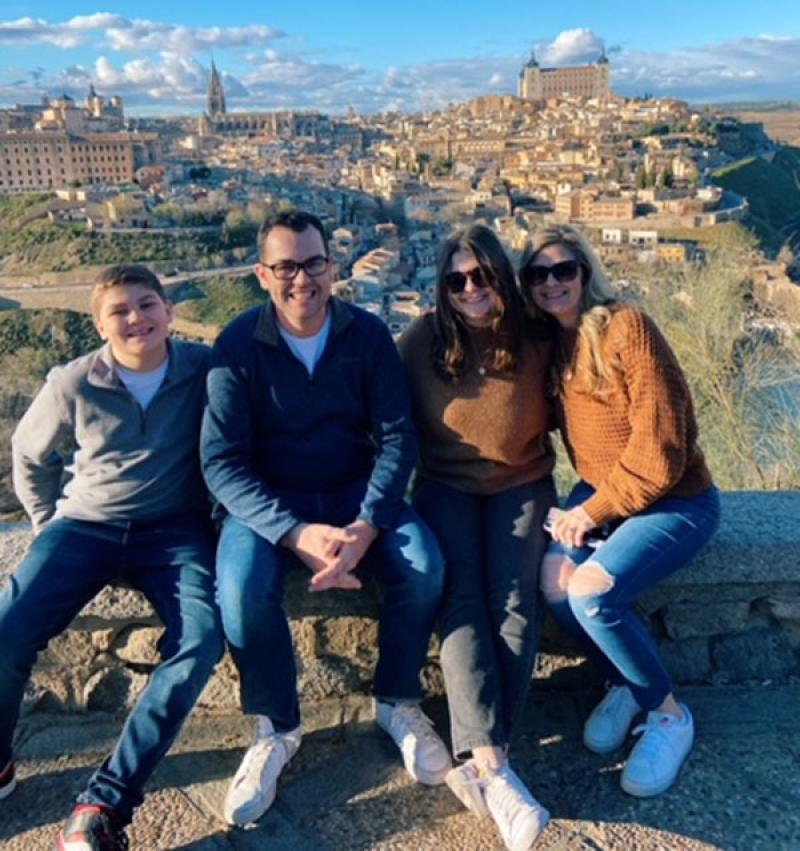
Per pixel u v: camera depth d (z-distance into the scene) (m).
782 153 121.75
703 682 3.08
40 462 2.89
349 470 2.97
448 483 2.99
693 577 2.96
